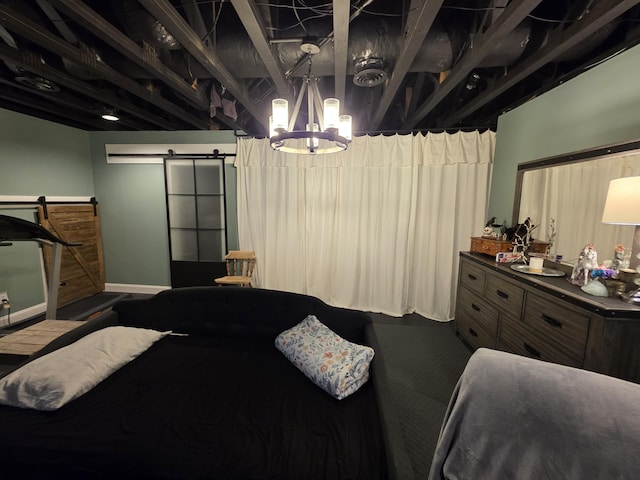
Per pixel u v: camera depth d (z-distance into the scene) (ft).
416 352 8.70
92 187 12.95
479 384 1.99
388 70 6.86
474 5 5.93
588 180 6.36
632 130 5.53
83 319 10.73
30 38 5.38
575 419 1.64
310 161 11.52
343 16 4.77
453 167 10.79
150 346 6.05
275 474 3.31
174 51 7.18
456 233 11.15
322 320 6.44
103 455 3.50
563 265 6.88
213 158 12.02
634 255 5.35
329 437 3.85
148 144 12.29
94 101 10.02
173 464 3.40
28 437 3.70
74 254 12.13
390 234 11.41
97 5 5.76
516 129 9.04
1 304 9.88
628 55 5.59
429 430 5.73
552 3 5.58
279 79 7.04
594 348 4.55
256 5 5.02
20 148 10.35
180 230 12.67
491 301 7.58
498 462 1.77
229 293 6.77
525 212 8.42
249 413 4.26
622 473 1.43
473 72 7.94
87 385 4.52
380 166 11.21
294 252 11.98
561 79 7.20
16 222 7.34
